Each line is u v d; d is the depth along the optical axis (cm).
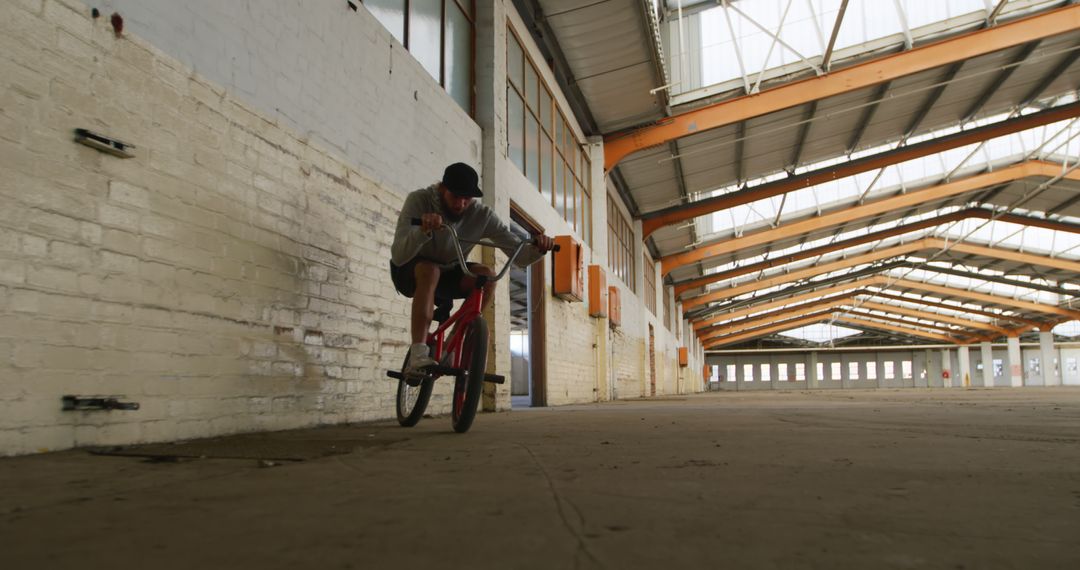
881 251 2520
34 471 166
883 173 1697
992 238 2377
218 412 281
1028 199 1897
